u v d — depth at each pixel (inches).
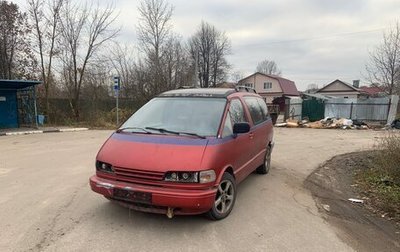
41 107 877.2
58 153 400.2
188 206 157.8
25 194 227.6
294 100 1054.4
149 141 178.9
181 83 1384.1
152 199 159.2
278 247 155.3
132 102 1085.8
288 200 226.4
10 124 744.3
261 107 287.3
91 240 156.6
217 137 183.5
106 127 797.9
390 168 294.0
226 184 188.7
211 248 151.6
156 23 1295.5
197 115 201.0
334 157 406.3
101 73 1046.4
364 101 1001.5
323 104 1047.0
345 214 206.8
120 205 191.2
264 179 281.1
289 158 389.4
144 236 161.8
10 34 888.3
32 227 171.0
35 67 902.4
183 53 1529.3
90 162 343.0
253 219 188.2
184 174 159.9
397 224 194.7
